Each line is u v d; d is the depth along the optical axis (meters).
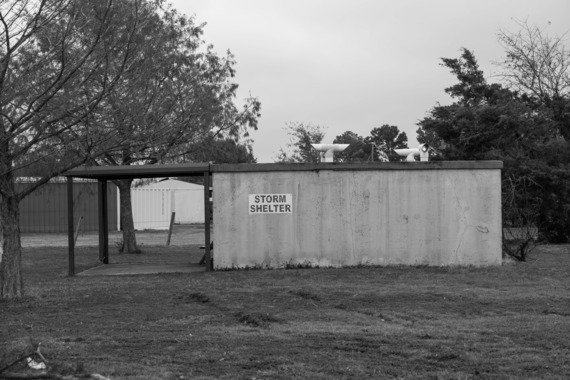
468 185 18.11
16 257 13.23
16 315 11.55
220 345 8.84
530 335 9.29
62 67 10.76
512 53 30.69
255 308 11.95
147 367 7.68
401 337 9.27
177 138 20.91
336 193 18.05
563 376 7.28
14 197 13.02
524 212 23.14
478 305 12.08
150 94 13.80
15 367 7.43
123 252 24.98
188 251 25.89
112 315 11.43
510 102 29.06
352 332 9.66
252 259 17.98
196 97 20.61
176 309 12.00
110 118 12.14
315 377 7.27
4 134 11.24
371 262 18.02
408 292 13.54
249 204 18.00
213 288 14.45
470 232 18.06
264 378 7.24
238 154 24.47
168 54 18.44
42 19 10.70
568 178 26.62
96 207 41.22
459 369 7.62
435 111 30.66
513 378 7.22
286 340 9.12
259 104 24.70
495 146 28.88
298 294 13.45
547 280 15.30
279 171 18.03
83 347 8.77
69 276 17.58
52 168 12.67
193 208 51.56
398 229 18.06
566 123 29.58
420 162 18.06
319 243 18.00
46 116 11.52
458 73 34.00
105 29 11.22
